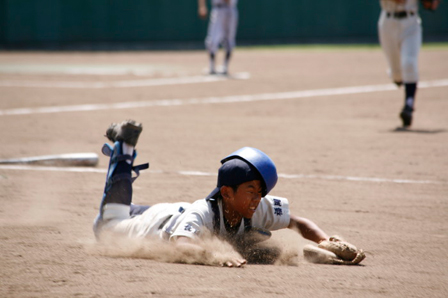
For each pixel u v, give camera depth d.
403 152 32.53
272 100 54.41
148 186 24.58
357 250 15.87
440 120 43.78
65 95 56.72
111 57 105.38
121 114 46.03
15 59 99.75
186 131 38.91
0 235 17.98
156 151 32.34
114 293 13.11
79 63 92.69
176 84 65.88
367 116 45.78
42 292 13.14
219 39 74.88
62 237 17.88
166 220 16.11
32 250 16.48
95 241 17.42
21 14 125.81
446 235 18.83
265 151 32.56
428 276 14.85
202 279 14.16
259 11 132.00
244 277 14.41
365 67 82.50
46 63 92.38
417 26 39.72
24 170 27.55
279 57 101.31
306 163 29.64
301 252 16.81
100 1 127.56
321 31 131.88
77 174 27.05
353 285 14.01
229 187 15.24
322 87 62.94
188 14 130.38
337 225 19.77
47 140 35.47
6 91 58.88
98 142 35.12
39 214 20.61
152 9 129.25
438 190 24.80
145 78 71.81
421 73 73.75
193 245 15.13
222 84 65.81
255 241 16.45
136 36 129.50
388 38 40.34
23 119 43.16
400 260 16.27
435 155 31.77
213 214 15.66
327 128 40.47
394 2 39.31
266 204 16.45
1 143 34.34
